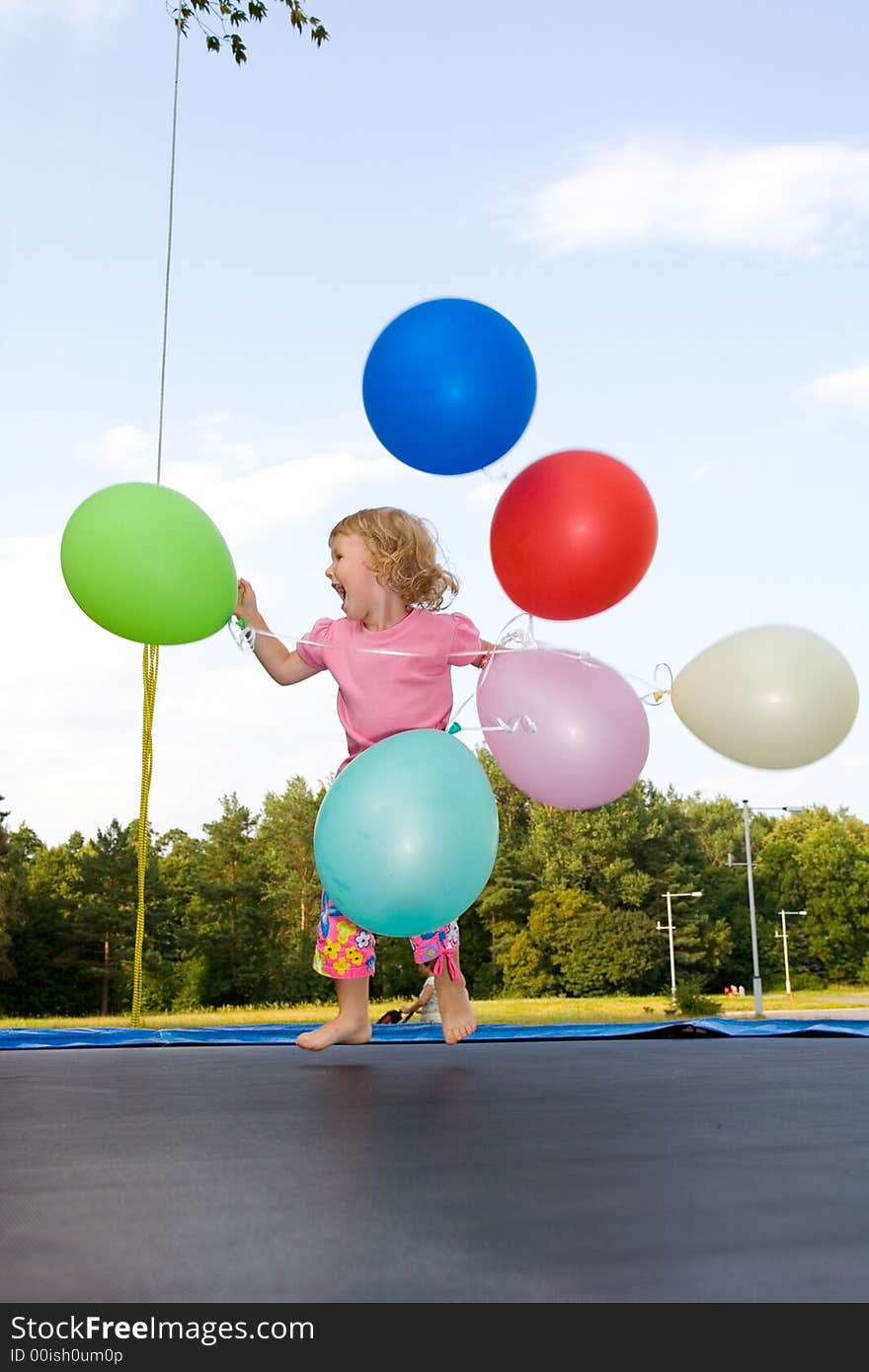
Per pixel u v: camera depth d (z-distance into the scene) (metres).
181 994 28.91
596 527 2.14
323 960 2.44
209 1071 2.09
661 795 30.59
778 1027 3.08
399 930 1.91
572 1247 0.78
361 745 2.37
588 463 2.23
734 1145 1.20
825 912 31.84
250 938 29.70
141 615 2.02
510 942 29.81
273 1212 0.89
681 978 29.41
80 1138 1.27
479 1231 0.83
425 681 2.37
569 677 2.22
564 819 30.22
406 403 2.22
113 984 28.06
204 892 29.52
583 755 2.17
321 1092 1.73
